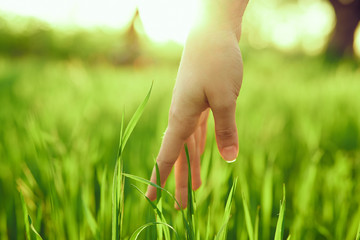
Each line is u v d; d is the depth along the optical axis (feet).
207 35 1.75
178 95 1.80
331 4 24.61
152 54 23.50
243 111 4.78
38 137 2.53
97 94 6.38
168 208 2.27
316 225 2.38
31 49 27.04
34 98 6.06
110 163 2.95
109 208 2.34
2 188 2.79
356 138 3.92
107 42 25.53
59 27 27.32
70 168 2.45
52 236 2.20
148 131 4.20
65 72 10.82
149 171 2.97
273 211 2.60
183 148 1.97
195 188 2.04
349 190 2.52
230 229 2.38
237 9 1.76
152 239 1.92
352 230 2.26
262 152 3.07
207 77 1.75
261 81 10.06
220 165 2.46
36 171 2.55
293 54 21.02
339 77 7.62
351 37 23.73
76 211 2.33
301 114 4.88
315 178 2.72
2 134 3.75
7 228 2.44
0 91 7.30
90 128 4.09
